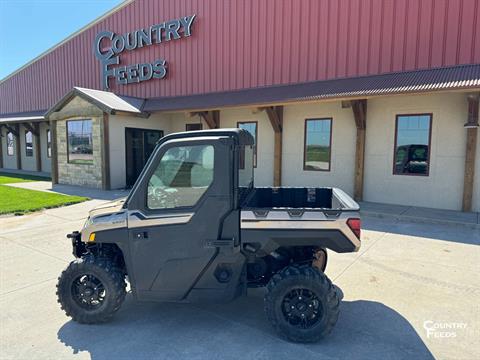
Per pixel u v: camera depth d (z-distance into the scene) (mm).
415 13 9320
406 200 9797
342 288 4348
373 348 3062
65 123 14000
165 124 15297
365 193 10469
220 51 13594
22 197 10992
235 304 3965
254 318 3635
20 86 23172
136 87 16578
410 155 9672
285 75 11945
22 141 21891
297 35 11578
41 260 5398
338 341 3174
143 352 3004
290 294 3232
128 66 16609
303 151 11625
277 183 12086
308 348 3066
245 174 3725
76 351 3023
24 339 3225
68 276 3479
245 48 12883
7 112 24766
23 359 2908
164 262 3334
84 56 18688
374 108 10102
